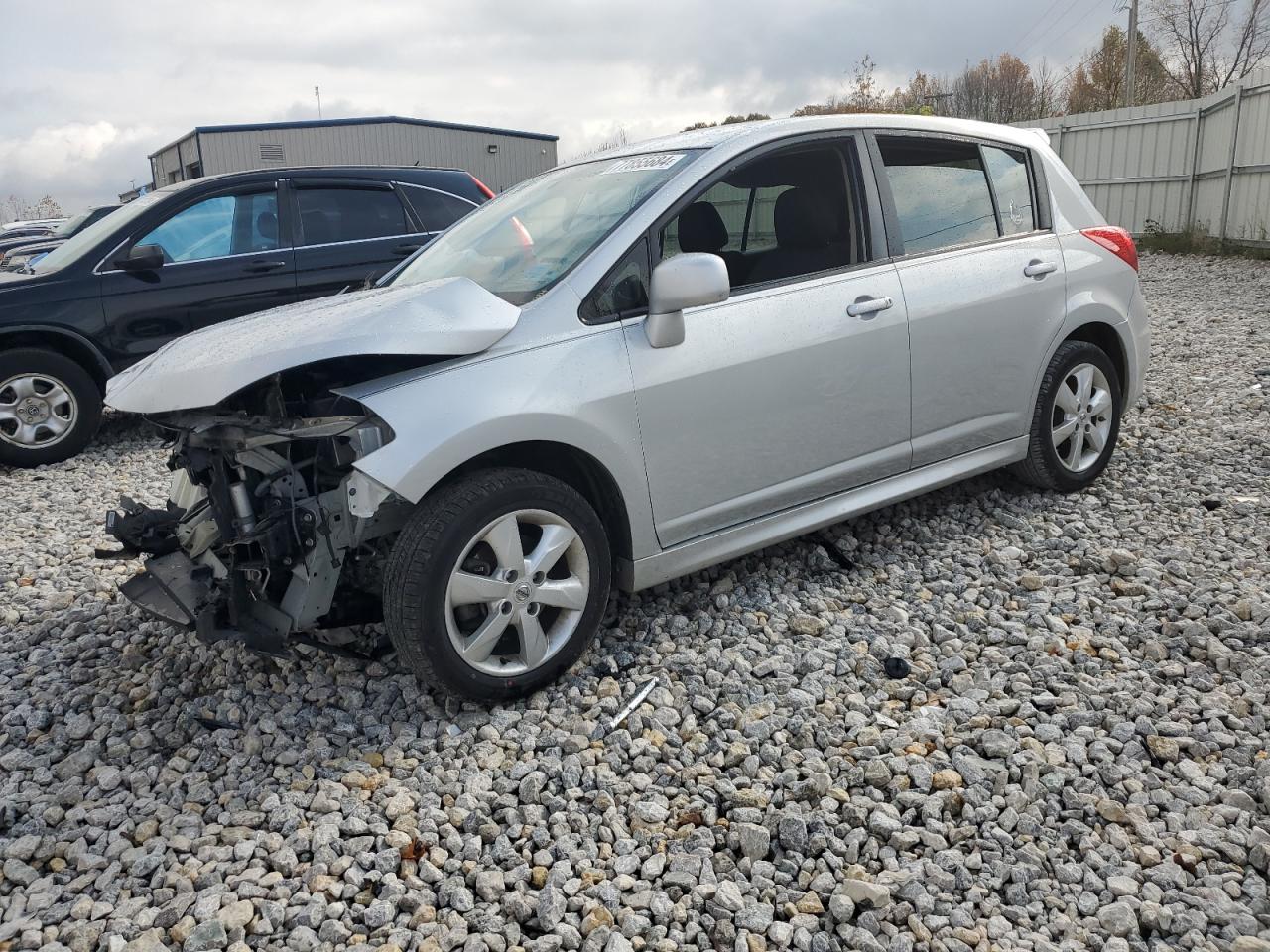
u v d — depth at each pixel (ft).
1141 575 13.12
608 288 11.37
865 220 13.34
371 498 9.86
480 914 8.13
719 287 10.75
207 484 10.82
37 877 8.84
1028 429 15.31
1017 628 12.05
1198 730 9.83
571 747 10.26
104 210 36.22
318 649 12.21
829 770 9.64
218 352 10.71
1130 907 7.73
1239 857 8.18
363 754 10.34
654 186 12.12
